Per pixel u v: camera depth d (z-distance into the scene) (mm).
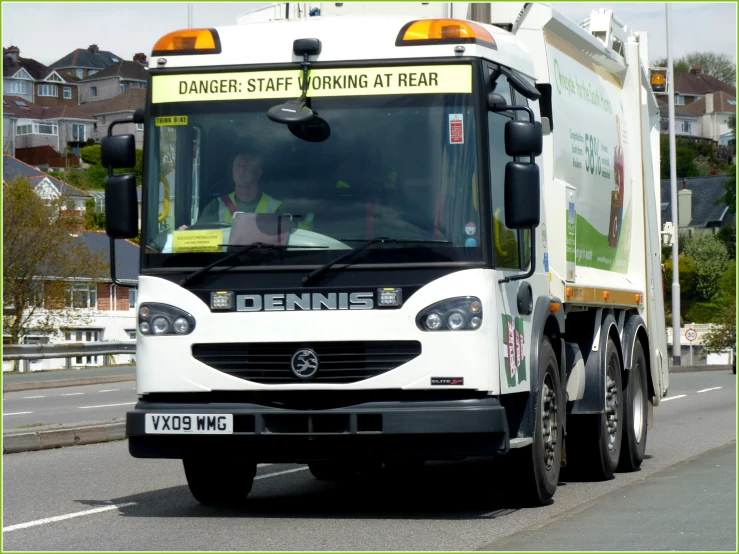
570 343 17203
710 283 149625
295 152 13250
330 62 13297
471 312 12750
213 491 14883
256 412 12977
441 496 15820
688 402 36312
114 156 13602
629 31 21000
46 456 20859
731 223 179125
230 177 13336
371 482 17391
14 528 13141
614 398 18094
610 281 18625
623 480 17688
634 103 20859
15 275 83500
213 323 13133
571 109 17281
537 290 14609
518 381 13586
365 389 12875
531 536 12125
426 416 12695
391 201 13008
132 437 13398
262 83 13422
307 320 12938
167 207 13453
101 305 114562
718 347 94938
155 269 13367
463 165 12984
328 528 12977
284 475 18250
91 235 107250
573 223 16609
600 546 11539
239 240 13156
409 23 13289
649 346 19922
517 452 14188
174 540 12281
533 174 12797
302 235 13062
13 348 56688
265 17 16766
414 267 12852
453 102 13086
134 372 57406
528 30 16344
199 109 13516
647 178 21359
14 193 83688
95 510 14500
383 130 13141
